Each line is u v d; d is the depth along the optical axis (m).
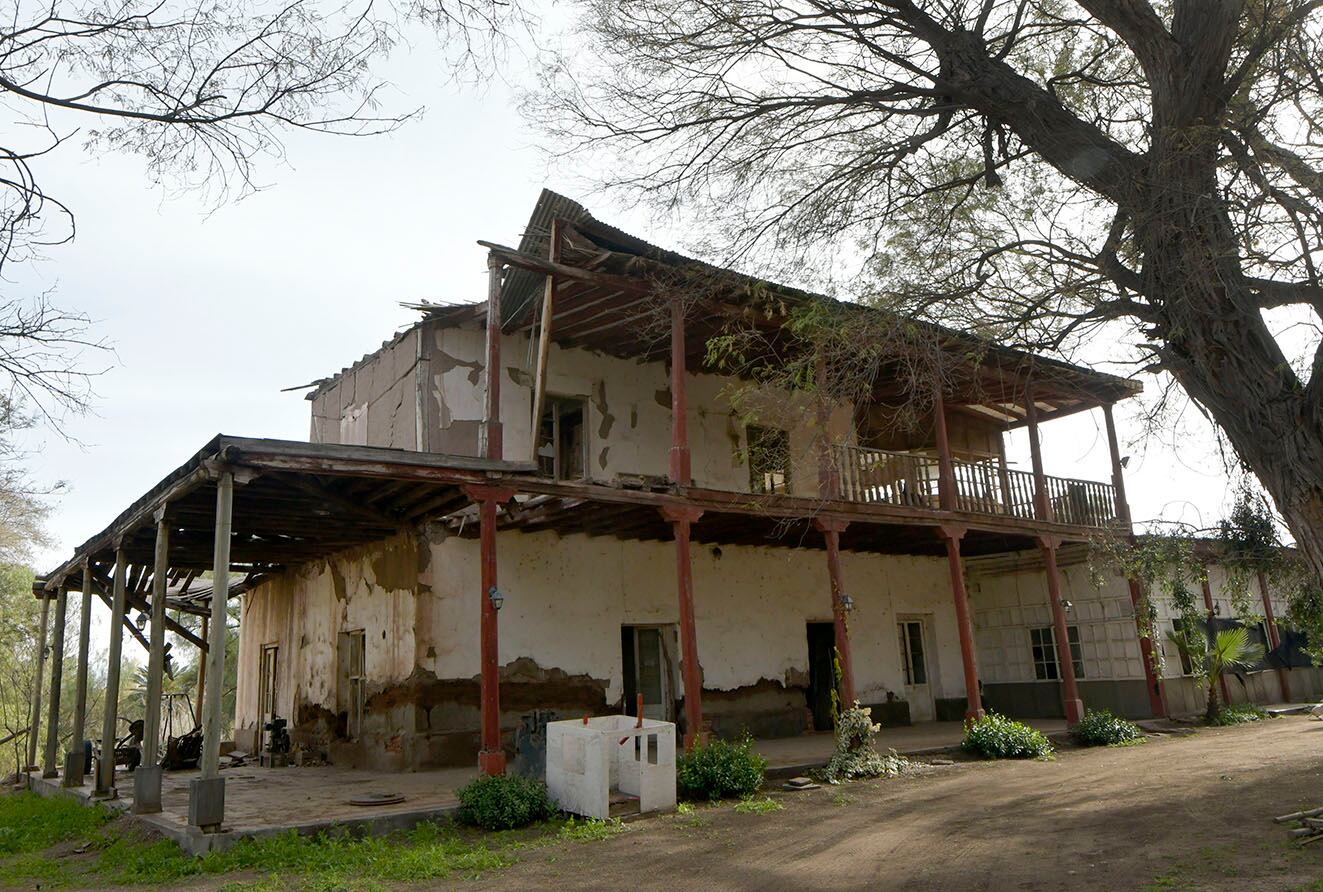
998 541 17.09
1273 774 9.90
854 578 17.72
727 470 15.73
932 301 7.73
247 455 8.30
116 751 14.02
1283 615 19.97
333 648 14.67
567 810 9.05
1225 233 5.90
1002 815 8.59
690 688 10.88
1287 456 5.47
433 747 12.28
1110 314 6.87
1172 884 5.77
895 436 17.27
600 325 13.56
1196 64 6.04
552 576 13.82
